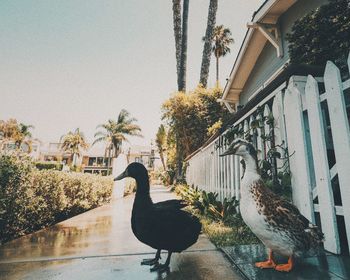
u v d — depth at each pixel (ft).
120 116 182.39
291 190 9.78
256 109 12.76
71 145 208.85
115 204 29.96
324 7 13.87
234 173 16.70
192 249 9.71
